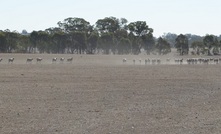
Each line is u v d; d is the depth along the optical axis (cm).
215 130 2417
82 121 2644
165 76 6388
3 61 11038
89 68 8238
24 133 2294
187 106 3331
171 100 3681
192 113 2995
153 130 2406
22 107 3166
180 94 4131
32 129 2394
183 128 2469
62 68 8100
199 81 5588
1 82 5081
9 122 2580
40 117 2766
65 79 5616
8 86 4631
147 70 7875
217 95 4081
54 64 9738
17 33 19725
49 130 2375
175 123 2617
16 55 15162
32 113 2909
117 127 2473
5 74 6353
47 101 3506
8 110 3014
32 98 3678
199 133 2338
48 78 5734
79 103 3422
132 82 5303
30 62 10538
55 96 3828
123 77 6084
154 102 3538
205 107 3284
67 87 4616
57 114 2888
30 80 5397
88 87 4644
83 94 4012
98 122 2616
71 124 2545
